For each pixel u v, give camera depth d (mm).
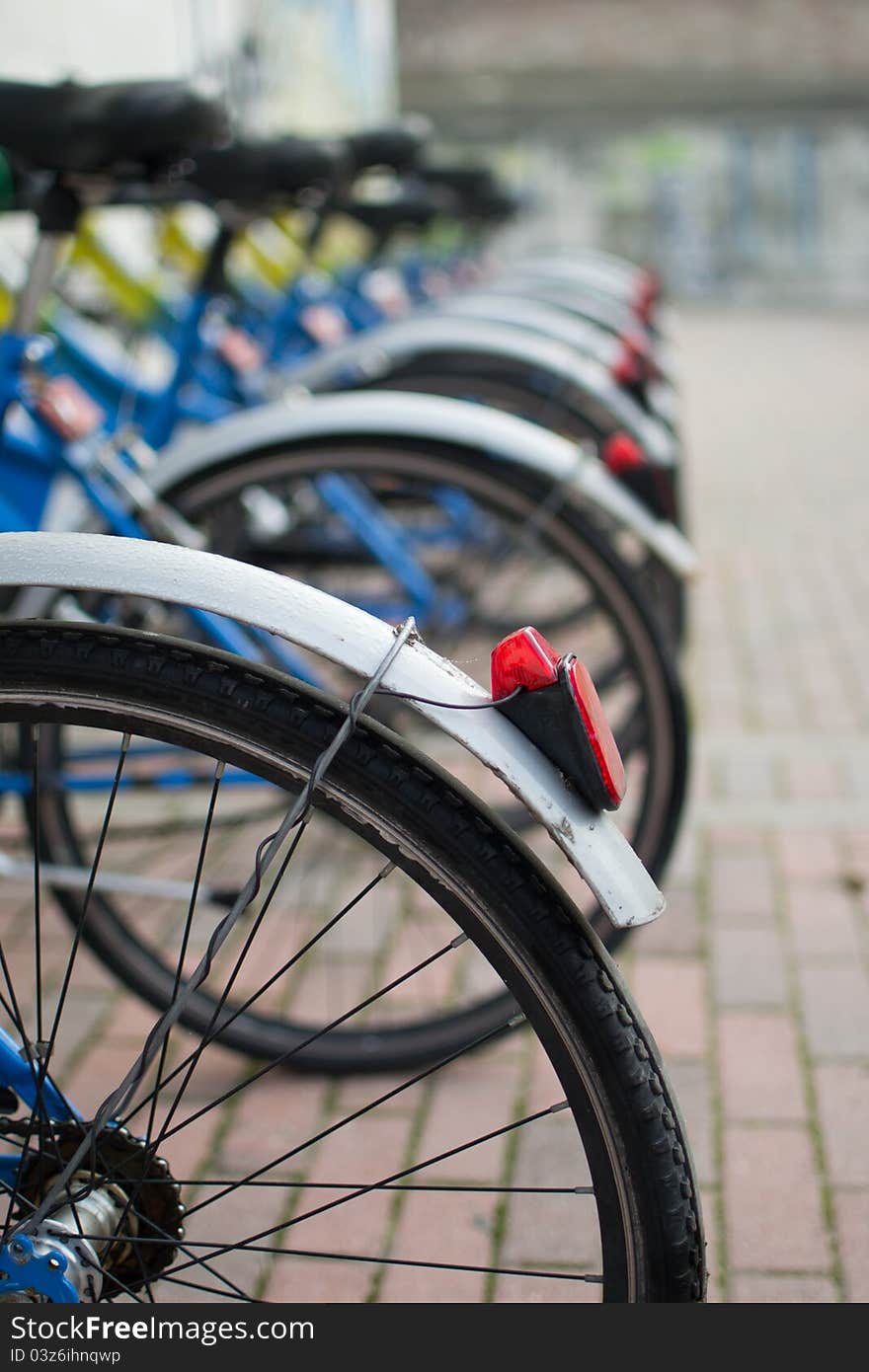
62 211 2445
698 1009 2572
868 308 25391
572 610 3709
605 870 1374
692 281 37188
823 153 38062
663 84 36719
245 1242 1507
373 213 5488
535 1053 2457
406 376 3691
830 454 8930
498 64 36969
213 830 2914
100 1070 2375
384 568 3516
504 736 1388
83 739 2430
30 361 2508
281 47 8391
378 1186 1486
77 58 5766
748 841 3266
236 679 1400
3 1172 1514
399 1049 2357
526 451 2615
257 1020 2365
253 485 2617
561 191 39000
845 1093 2314
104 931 2355
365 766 1382
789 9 35844
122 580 1423
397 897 2941
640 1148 1373
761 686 4398
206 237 5250
